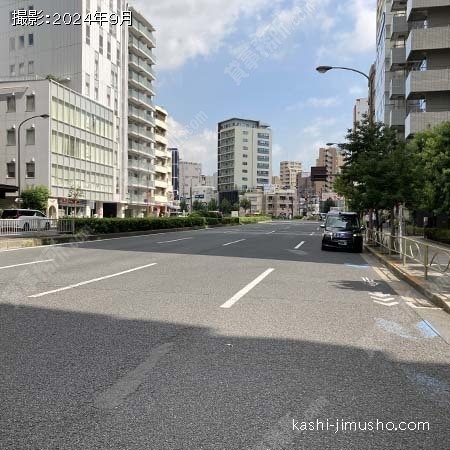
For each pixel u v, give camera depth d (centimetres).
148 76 6669
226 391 364
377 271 1225
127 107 5878
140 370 407
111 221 2614
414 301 780
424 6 3169
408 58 3347
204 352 461
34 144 4072
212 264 1256
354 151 2322
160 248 1795
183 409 331
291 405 341
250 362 433
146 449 278
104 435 294
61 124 4234
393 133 2148
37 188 3812
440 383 391
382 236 1775
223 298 751
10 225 1898
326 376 401
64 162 4288
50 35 4731
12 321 580
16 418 315
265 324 580
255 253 1647
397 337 536
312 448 283
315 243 2356
